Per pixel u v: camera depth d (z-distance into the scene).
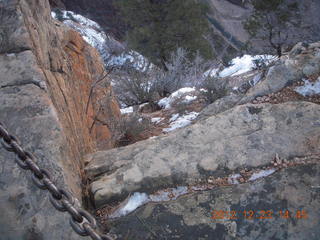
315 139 2.52
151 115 6.04
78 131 3.29
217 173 2.48
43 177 1.44
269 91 3.15
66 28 4.39
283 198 2.22
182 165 2.55
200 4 16.86
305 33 12.98
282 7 12.97
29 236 2.08
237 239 2.07
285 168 2.40
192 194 2.38
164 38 15.68
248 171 2.45
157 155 2.66
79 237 2.07
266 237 2.05
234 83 7.47
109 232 2.25
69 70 3.86
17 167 2.29
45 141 2.39
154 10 15.66
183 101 6.38
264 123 2.71
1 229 2.11
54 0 24.55
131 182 2.52
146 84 7.94
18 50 2.84
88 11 24.83
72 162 2.59
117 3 16.91
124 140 4.82
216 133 2.72
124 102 8.14
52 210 2.15
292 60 3.30
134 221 2.29
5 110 2.53
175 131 3.00
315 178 2.29
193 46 15.67
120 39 23.42
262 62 10.03
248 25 13.95
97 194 2.47
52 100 2.79
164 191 2.45
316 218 2.07
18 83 2.67
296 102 2.83
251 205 2.23
